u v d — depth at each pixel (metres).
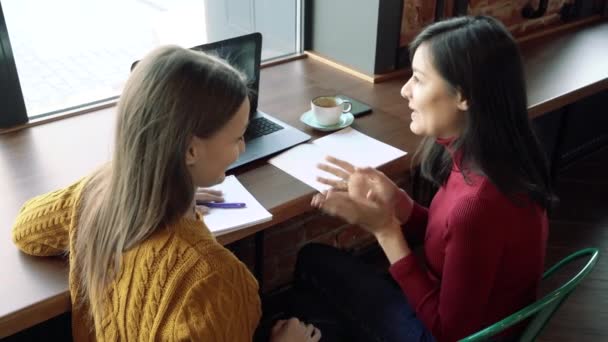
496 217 1.05
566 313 1.93
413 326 1.23
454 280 1.08
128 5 1.88
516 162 1.07
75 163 1.39
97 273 0.89
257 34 1.54
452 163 1.22
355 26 1.99
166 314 0.83
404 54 2.05
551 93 1.81
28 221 1.04
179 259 0.84
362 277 1.37
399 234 1.25
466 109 1.08
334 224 2.17
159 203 0.83
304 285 1.48
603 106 2.85
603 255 2.21
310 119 1.62
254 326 0.93
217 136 0.84
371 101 1.79
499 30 1.05
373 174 1.33
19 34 1.62
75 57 1.80
